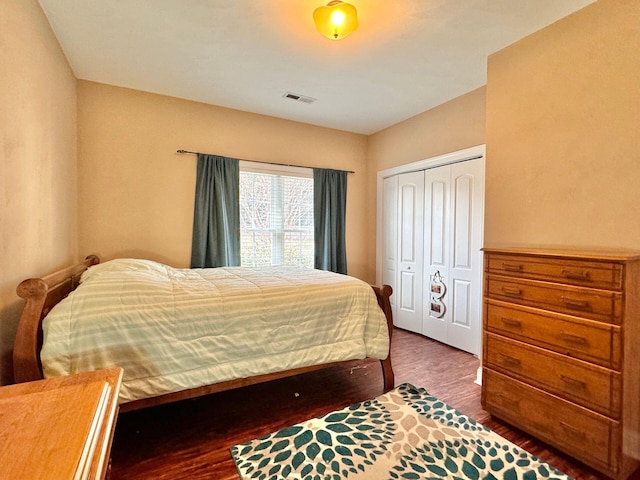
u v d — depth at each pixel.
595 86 1.87
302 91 3.13
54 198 2.20
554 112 2.06
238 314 1.91
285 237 3.97
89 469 0.53
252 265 3.78
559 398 1.71
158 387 1.66
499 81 2.37
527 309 1.85
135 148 3.12
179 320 1.75
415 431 1.88
